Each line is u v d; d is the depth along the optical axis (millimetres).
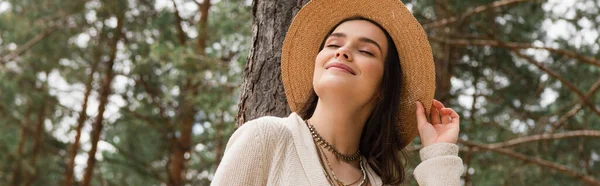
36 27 14023
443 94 9867
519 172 8883
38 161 15445
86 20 13875
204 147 13023
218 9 9227
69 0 13609
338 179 1988
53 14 13992
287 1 2797
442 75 10156
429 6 8531
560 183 9305
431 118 2273
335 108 2021
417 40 2164
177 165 12555
